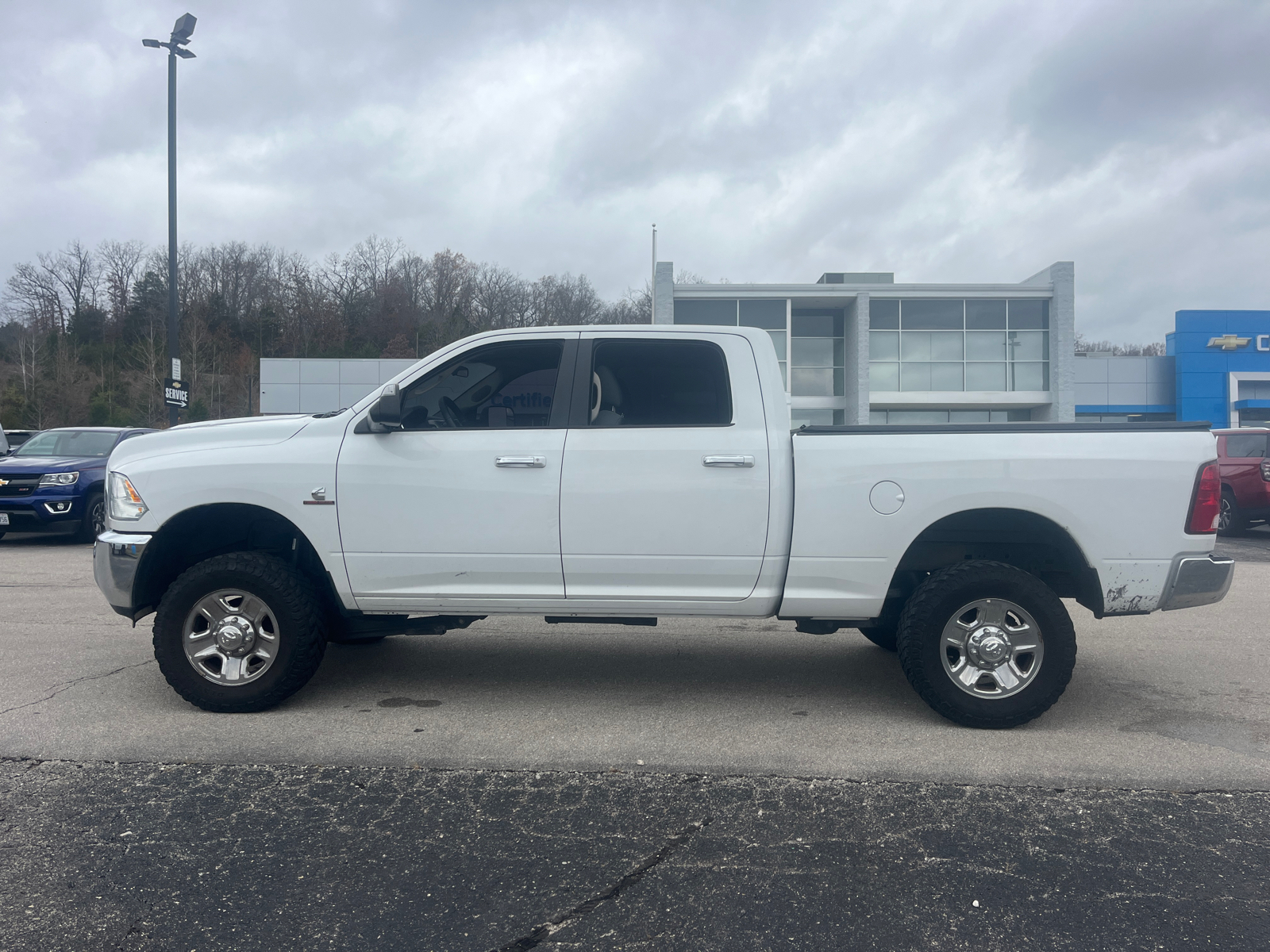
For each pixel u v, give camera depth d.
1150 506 4.23
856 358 29.38
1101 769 3.78
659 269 28.89
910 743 4.12
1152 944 2.43
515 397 4.57
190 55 17.41
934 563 4.54
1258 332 35.28
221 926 2.50
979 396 29.70
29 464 11.69
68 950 2.37
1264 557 11.31
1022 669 4.34
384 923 2.53
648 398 4.50
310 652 4.48
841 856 2.96
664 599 4.44
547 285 87.75
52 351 69.06
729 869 2.87
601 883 2.77
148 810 3.31
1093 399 36.09
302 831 3.14
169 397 17.62
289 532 4.98
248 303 81.81
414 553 4.47
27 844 3.01
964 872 2.85
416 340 81.81
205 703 4.47
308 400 34.66
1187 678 5.33
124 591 4.54
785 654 5.96
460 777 3.68
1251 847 3.03
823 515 4.32
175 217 17.58
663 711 4.63
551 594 4.48
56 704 4.66
